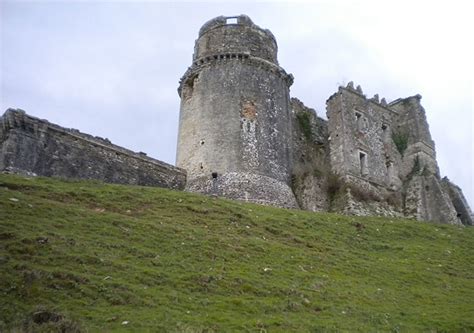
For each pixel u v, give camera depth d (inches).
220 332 501.4
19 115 1045.2
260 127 1341.0
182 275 639.1
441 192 1510.8
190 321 516.4
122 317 505.0
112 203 897.5
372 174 1498.5
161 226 810.8
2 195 779.4
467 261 986.1
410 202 1521.9
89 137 1162.6
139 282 595.2
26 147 1029.8
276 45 1551.4
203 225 881.5
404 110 1781.5
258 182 1248.2
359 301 672.4
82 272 585.0
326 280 730.2
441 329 605.0
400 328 592.4
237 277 661.9
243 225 928.3
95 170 1143.0
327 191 1370.6
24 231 655.1
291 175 1373.0
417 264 912.3
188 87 1476.4
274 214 1049.5
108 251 663.8
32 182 914.7
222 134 1306.6
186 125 1395.2
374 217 1232.2
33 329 456.1
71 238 669.3
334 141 1497.3
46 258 596.1
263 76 1424.7
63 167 1085.1
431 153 1702.8
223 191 1213.1
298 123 1619.1
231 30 1465.3
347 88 1571.1
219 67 1407.5
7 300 498.9
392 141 1675.7
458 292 790.5
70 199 872.3
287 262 781.9
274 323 543.8
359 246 975.0
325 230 1019.3
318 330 544.4
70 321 474.6
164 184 1264.8
